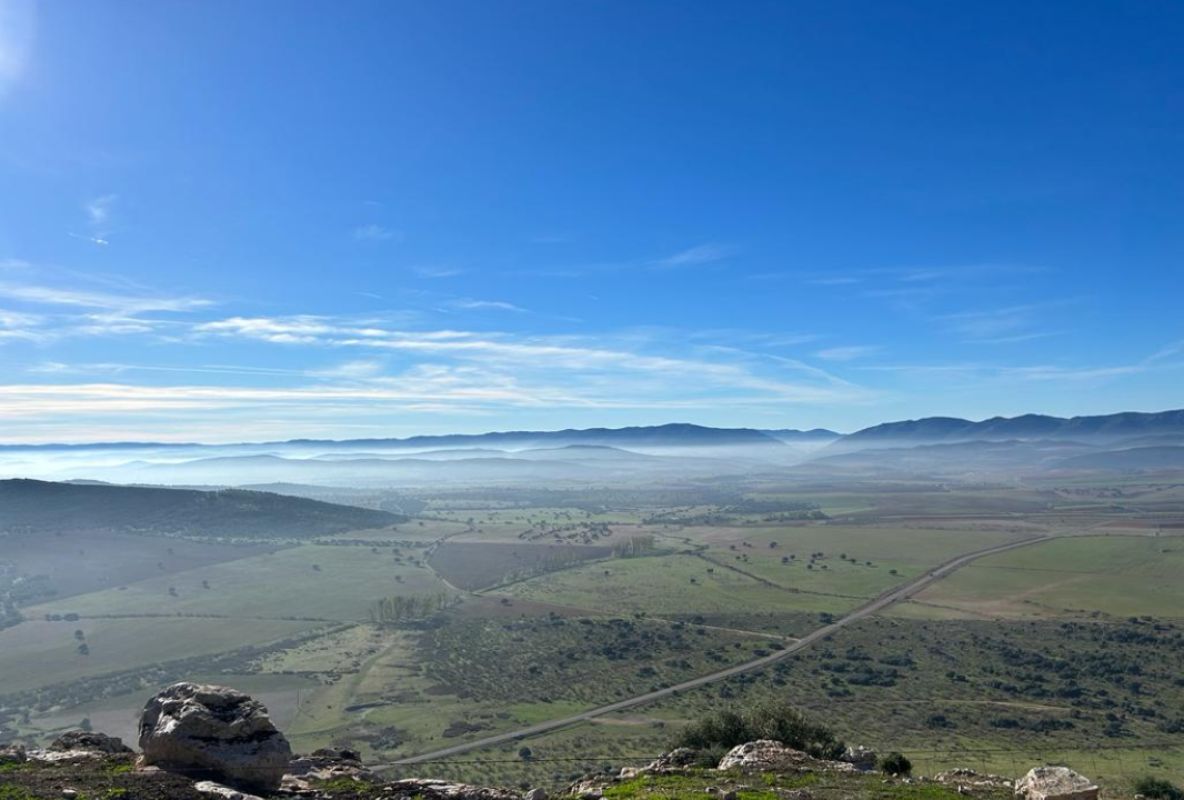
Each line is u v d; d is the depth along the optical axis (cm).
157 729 2184
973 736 8631
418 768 8069
